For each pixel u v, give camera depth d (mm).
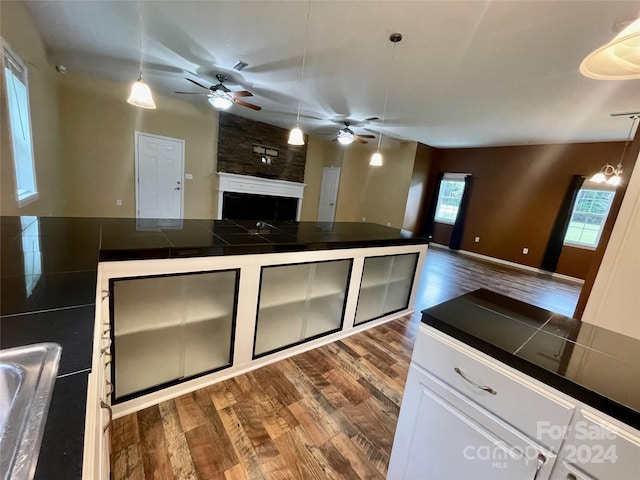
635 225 1439
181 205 5574
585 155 5438
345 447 1497
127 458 1313
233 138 5934
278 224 2717
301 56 2943
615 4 1773
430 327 1070
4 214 2225
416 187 7246
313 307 2393
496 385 892
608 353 938
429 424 1064
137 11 2367
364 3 2033
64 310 798
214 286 1744
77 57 3477
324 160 7914
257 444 1457
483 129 5137
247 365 1982
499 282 4906
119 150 4758
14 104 2533
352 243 2348
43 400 521
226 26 2504
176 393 1701
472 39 2344
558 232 5762
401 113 4582
